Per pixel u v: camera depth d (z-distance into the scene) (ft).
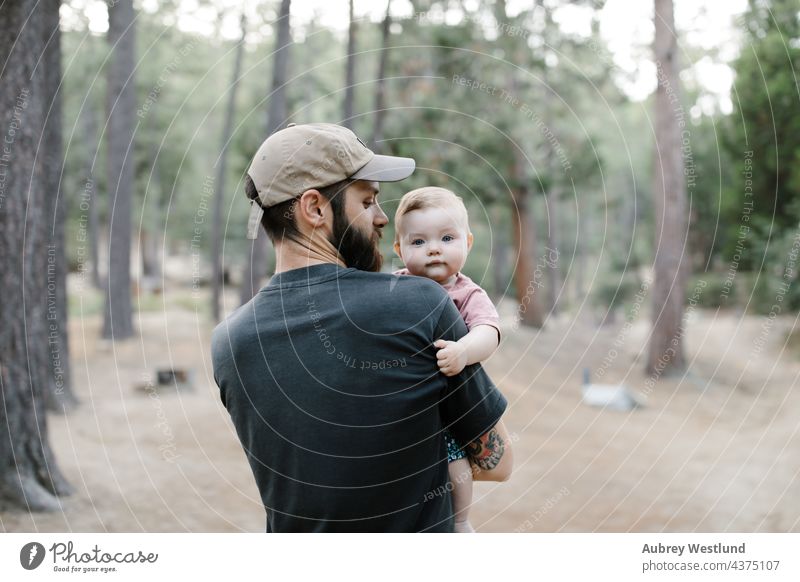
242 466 20.35
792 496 18.24
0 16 14.65
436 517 4.83
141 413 26.27
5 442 15.94
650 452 24.72
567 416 30.96
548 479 21.24
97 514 15.67
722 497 18.92
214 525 15.76
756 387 38.86
